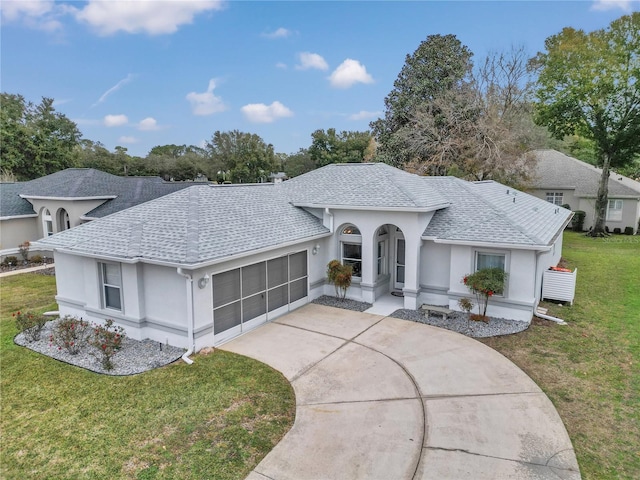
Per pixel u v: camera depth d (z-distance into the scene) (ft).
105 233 45.39
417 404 29.37
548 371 34.35
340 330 44.06
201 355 37.76
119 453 24.27
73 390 31.81
